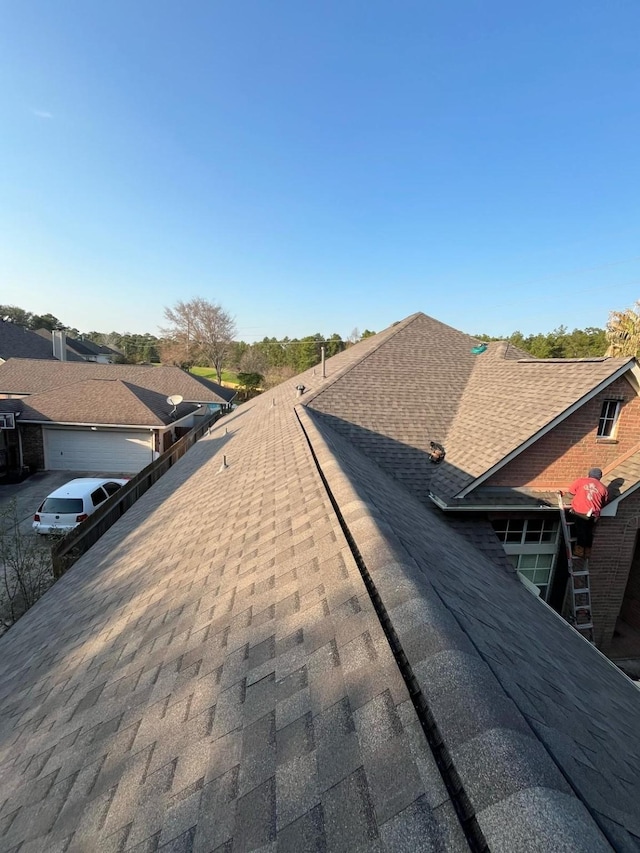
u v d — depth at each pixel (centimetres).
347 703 178
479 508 754
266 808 148
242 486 677
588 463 816
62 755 242
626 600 999
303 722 179
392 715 161
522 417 830
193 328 5747
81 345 5834
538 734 150
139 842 160
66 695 313
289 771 159
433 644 185
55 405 2091
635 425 812
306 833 133
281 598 292
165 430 2125
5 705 350
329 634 229
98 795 197
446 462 883
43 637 473
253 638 261
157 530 682
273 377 5550
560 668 306
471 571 444
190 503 750
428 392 1158
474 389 1149
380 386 1166
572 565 764
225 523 534
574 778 138
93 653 362
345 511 381
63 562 838
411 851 114
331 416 1040
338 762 153
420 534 443
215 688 230
